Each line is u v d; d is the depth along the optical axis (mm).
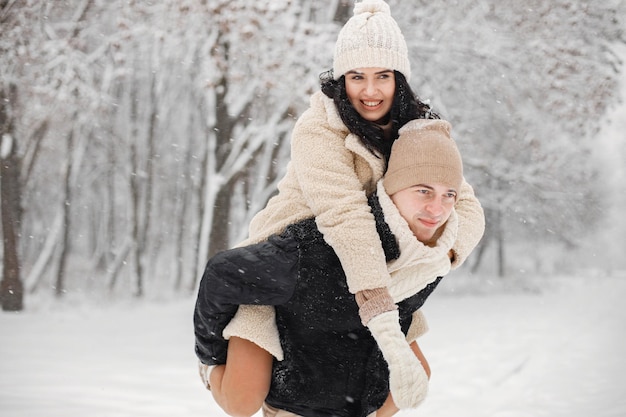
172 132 33906
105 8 19797
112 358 11828
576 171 28266
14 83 19672
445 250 2627
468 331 16312
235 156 20344
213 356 2857
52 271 36500
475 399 8281
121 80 20953
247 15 17250
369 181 2752
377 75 2785
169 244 41438
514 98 20797
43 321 18656
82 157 31875
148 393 8523
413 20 19391
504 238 40750
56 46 19047
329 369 2797
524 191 29062
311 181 2660
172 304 23812
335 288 2682
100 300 27719
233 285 2691
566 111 20531
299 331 2775
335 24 18469
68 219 32469
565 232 37000
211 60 18234
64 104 19531
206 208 20469
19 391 8445
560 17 19953
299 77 17578
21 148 23828
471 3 19484
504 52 19672
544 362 11070
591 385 8938
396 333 2430
